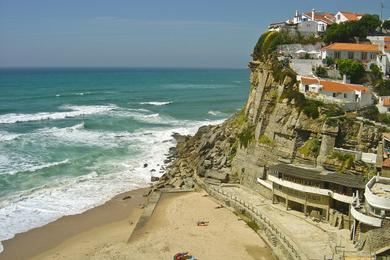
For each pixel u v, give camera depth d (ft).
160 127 407.64
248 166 234.79
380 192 160.25
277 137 220.23
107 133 372.58
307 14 317.22
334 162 192.44
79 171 269.44
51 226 195.72
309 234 171.22
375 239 151.84
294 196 193.06
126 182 256.73
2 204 214.69
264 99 241.35
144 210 210.18
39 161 280.92
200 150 287.28
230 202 210.79
